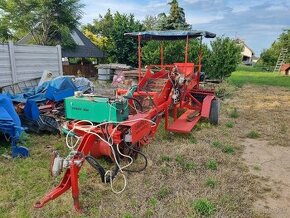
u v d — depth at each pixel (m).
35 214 3.78
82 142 4.20
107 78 17.00
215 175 4.87
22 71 9.70
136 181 4.63
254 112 10.20
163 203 4.03
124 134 4.62
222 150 6.16
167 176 4.84
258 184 4.70
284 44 41.81
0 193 4.27
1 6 20.45
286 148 6.44
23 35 22.69
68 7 20.88
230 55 17.53
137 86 6.92
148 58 17.50
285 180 4.88
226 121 8.71
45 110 6.89
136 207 3.92
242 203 4.08
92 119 4.67
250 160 5.73
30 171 4.95
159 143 6.35
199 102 8.27
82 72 21.58
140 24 21.98
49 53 10.85
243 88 17.91
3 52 8.96
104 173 4.19
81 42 23.67
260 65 51.84
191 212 3.75
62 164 3.81
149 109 5.84
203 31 7.73
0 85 8.91
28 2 20.20
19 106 6.88
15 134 5.56
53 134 6.84
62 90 7.12
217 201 4.05
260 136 7.28
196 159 5.51
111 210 3.86
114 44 21.75
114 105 4.48
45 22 20.81
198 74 8.90
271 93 15.45
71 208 3.90
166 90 6.70
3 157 5.52
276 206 4.09
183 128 6.81
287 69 33.72
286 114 9.90
